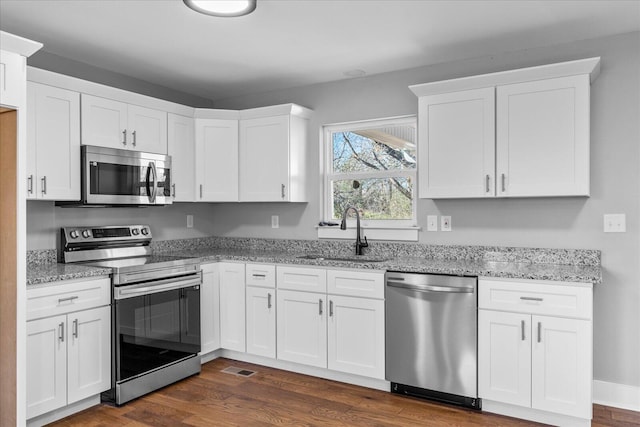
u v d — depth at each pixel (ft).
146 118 11.85
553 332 8.66
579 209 10.19
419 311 9.90
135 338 10.16
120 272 9.87
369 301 10.53
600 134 9.99
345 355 10.87
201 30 9.74
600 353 10.01
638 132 9.69
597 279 8.28
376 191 13.00
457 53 11.10
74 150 10.23
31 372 8.49
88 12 8.84
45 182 9.64
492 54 11.16
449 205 11.64
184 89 14.16
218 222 15.42
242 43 10.45
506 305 9.04
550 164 9.52
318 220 13.55
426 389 10.04
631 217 9.74
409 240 12.15
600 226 10.00
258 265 12.13
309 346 11.37
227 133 13.50
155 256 12.48
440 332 9.68
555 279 8.60
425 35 10.01
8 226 8.24
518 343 8.95
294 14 8.97
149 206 12.88
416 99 12.14
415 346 9.97
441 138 10.62
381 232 12.52
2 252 8.33
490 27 9.57
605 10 8.79
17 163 8.14
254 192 13.37
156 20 9.23
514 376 8.99
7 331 8.22
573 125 9.30
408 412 9.46
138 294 10.23
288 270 11.66
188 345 11.46
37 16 9.00
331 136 13.74
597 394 9.98
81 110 10.37
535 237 10.62
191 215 14.64
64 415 9.23
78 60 11.51
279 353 11.81
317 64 11.88
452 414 9.36
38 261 10.48
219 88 14.05
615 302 9.89
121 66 11.98
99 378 9.61
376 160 13.04
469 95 10.28
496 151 10.04
